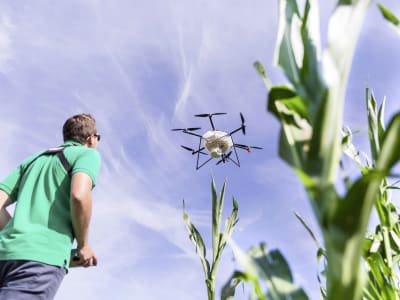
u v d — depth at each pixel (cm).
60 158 190
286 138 41
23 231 169
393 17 55
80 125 211
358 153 109
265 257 44
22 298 157
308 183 36
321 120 38
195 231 180
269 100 43
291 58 46
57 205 179
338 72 39
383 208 107
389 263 102
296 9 49
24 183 188
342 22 41
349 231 34
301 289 42
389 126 34
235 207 178
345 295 34
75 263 183
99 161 193
